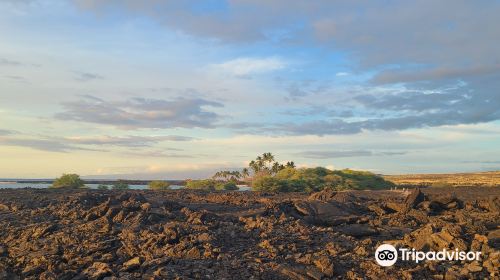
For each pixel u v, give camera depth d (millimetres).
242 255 12938
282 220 18719
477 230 15508
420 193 23547
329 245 14008
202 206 25656
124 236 15336
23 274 12086
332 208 21547
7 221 20000
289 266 11586
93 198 23562
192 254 12781
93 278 11297
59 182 53250
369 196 34094
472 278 10922
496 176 173125
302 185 54750
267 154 94750
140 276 11164
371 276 11109
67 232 16422
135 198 22641
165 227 15484
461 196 32938
